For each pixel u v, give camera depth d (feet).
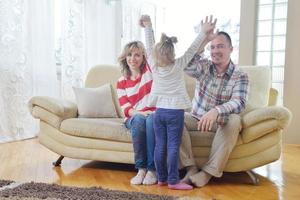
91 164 9.32
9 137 12.32
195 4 18.22
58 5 13.97
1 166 8.91
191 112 8.37
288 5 12.75
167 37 7.34
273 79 13.69
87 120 8.70
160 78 7.23
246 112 8.18
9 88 12.21
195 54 7.66
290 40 12.78
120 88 8.56
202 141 7.81
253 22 13.69
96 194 6.45
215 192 6.98
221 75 7.91
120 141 8.27
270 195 6.82
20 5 12.30
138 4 18.35
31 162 9.42
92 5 15.65
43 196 6.23
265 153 7.45
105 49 16.55
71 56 14.34
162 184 7.40
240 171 8.01
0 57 11.90
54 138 8.99
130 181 7.66
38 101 8.95
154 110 7.90
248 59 13.83
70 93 14.33
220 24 17.34
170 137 7.16
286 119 7.14
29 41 12.70
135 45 8.30
